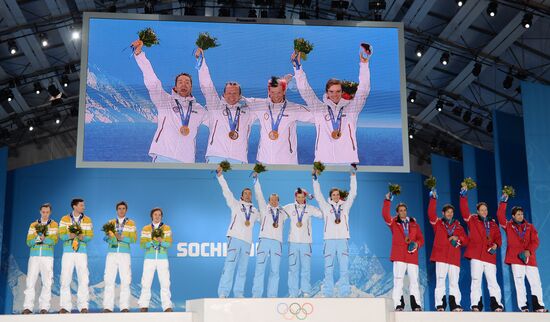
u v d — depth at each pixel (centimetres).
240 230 1202
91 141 1338
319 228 1702
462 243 1141
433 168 1847
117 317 992
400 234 1138
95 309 1677
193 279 1686
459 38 1755
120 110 1350
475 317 1020
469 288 1773
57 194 1748
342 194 1228
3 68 1895
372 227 1761
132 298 1672
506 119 1652
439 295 1135
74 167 1762
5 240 1734
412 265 1127
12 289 1727
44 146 2394
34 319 975
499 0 1556
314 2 1761
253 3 1709
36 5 1672
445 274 1138
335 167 1369
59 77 2002
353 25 1409
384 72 1402
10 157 2362
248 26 1392
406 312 1015
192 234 1709
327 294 1204
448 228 1152
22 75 1919
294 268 1201
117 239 1100
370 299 1009
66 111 2319
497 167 1606
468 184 1145
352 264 1736
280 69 1388
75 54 1903
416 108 2217
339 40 1402
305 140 1373
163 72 1365
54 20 1723
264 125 1370
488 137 2236
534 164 1472
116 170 1747
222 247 1706
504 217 1144
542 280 1438
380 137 1384
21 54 1834
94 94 1348
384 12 1753
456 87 1964
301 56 1391
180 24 1379
